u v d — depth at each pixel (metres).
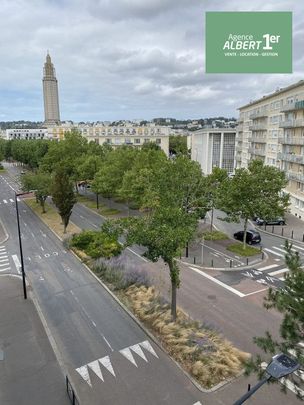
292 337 9.67
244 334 17.17
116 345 16.39
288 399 12.80
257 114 60.62
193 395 13.11
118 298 21.08
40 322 18.69
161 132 120.31
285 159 47.50
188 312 19.38
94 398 13.12
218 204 27.55
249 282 23.64
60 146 63.41
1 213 47.75
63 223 39.97
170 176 22.69
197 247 31.14
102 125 132.25
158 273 25.47
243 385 13.51
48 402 12.99
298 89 46.66
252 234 32.16
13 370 14.85
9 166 118.88
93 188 48.16
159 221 16.50
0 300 21.47
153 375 14.24
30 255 30.08
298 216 44.03
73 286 23.33
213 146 82.25
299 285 9.58
